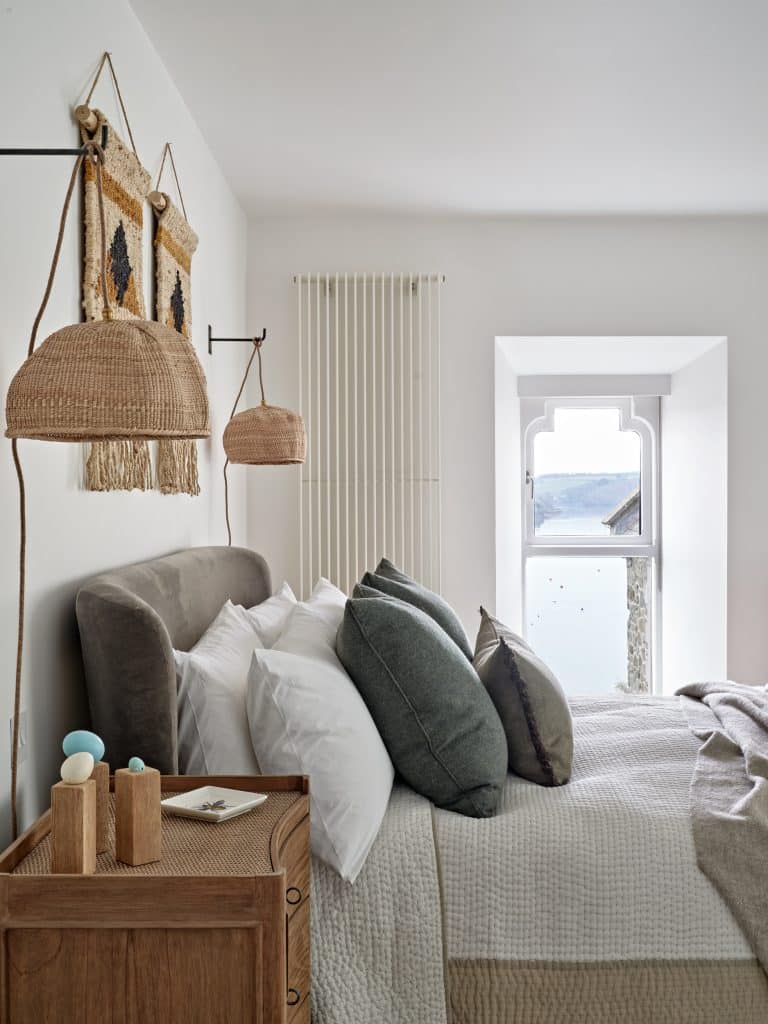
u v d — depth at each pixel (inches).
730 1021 67.6
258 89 120.6
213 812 58.9
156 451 106.5
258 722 72.5
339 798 69.1
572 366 204.1
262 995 47.3
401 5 100.5
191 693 75.8
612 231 177.3
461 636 105.2
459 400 177.0
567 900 69.6
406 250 177.2
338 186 158.2
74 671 80.1
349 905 67.9
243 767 74.5
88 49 84.7
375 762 72.9
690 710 108.5
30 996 48.1
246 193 161.6
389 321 177.6
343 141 138.5
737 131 135.0
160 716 72.4
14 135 67.2
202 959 47.7
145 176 96.3
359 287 177.5
